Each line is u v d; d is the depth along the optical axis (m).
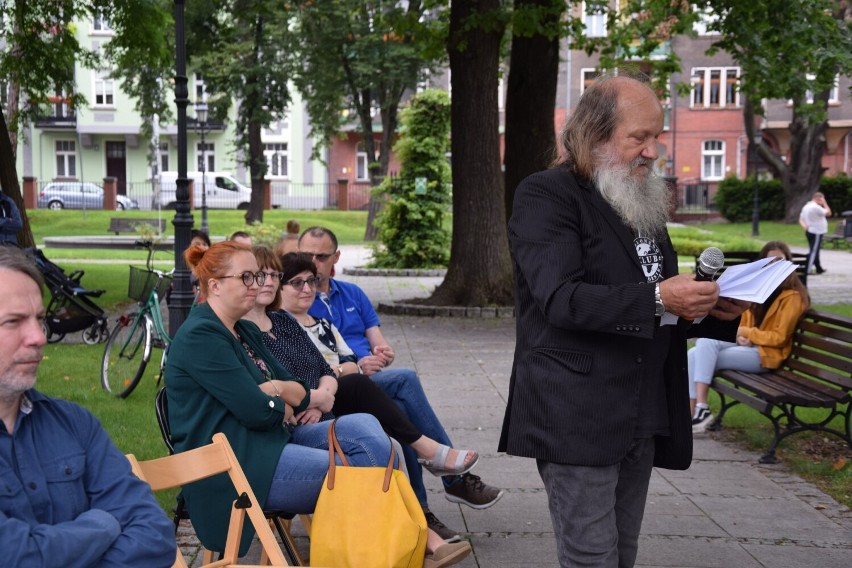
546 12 14.05
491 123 15.14
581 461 3.00
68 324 11.55
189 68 34.84
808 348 7.11
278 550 3.39
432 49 16.56
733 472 6.34
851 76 14.89
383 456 3.91
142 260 25.88
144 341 8.51
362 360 5.36
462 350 11.58
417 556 3.59
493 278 15.31
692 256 30.12
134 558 2.53
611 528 3.07
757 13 14.86
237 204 49.84
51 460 2.54
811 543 4.96
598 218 3.04
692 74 48.62
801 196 40.41
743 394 6.91
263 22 32.84
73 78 20.66
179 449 3.87
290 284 5.29
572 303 2.89
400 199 23.91
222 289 4.05
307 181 54.09
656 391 3.17
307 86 36.47
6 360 2.39
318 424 4.11
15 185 17.97
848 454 6.73
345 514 3.59
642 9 17.02
